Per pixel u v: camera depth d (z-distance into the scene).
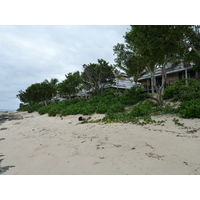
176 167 2.48
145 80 26.89
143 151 3.27
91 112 11.80
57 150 4.09
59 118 12.74
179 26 6.31
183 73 21.36
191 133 4.21
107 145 3.99
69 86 25.12
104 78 26.28
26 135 6.80
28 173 2.83
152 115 8.05
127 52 13.52
